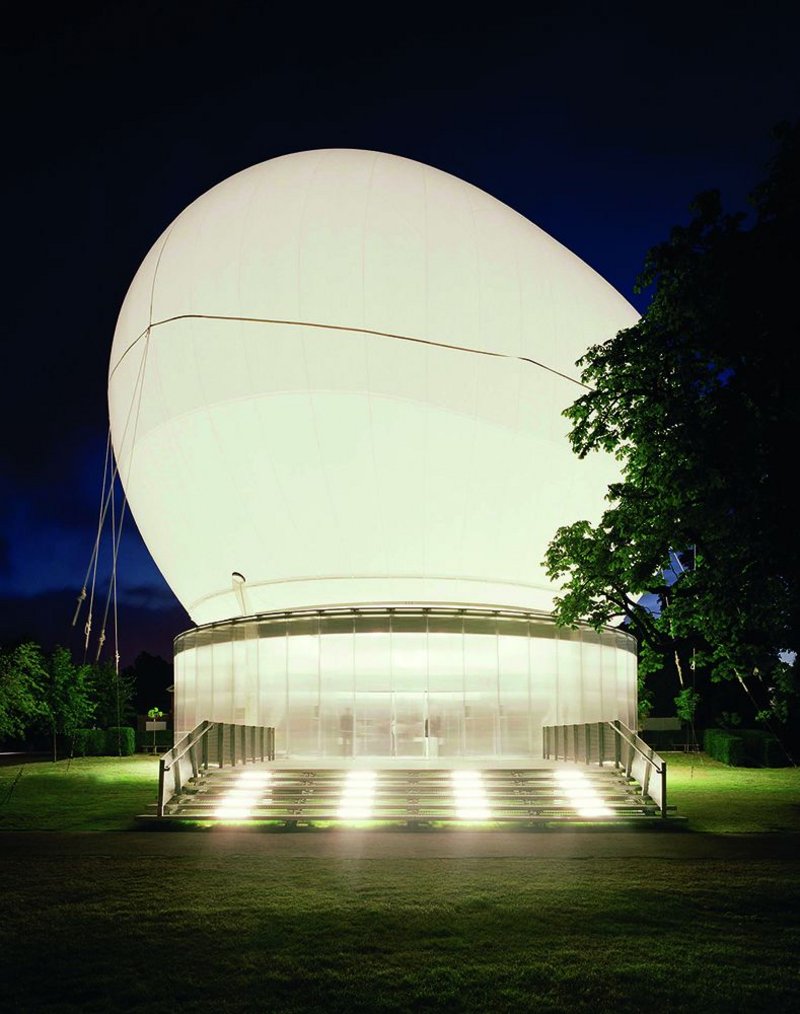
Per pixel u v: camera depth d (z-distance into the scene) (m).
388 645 23.84
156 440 27.47
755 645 14.74
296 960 7.22
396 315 25.03
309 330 24.92
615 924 8.23
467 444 25.27
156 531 29.86
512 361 25.83
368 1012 6.11
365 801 16.12
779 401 12.91
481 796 16.38
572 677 25.61
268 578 26.42
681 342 14.16
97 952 7.46
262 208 26.94
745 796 19.50
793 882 10.00
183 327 26.39
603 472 27.81
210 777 17.62
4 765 32.31
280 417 25.08
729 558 13.40
